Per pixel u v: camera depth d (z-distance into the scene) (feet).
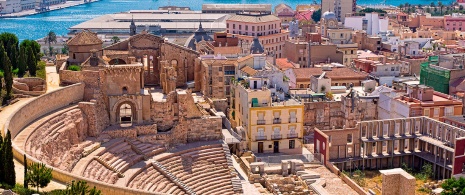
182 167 456.86
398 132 539.29
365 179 499.51
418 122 540.93
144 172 431.43
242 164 495.00
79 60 576.20
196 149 483.10
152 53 615.16
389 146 531.91
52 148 396.57
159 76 613.52
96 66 512.63
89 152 427.74
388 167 532.32
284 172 479.00
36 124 410.31
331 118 594.24
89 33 585.63
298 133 536.01
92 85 482.28
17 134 388.57
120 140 459.32
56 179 326.44
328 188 457.68
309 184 461.37
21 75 545.85
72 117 442.50
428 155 525.75
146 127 479.41
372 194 436.35
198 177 449.89
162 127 494.18
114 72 483.10
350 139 543.39
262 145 531.91
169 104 493.36
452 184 425.69
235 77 604.90
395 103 578.25
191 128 499.51
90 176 390.01
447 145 502.38
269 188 454.81
